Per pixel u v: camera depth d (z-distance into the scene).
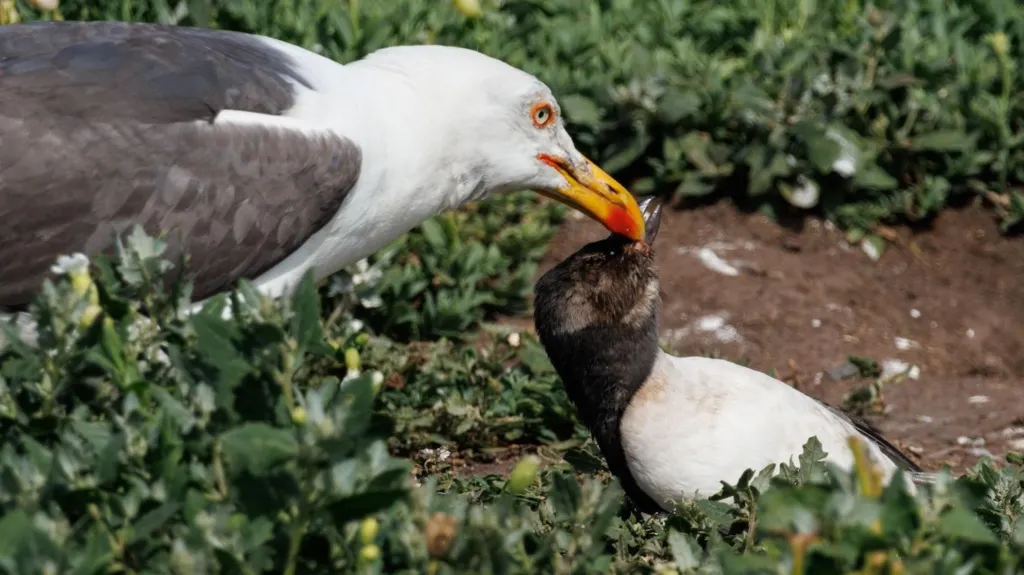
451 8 11.36
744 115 10.79
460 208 10.48
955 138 10.85
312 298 4.77
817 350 9.73
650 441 6.32
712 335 9.83
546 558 4.93
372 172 7.55
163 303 5.27
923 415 8.94
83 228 6.85
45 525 4.29
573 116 10.83
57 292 5.06
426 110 7.77
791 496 4.46
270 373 4.75
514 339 9.10
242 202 7.11
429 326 9.47
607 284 6.39
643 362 6.38
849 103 10.91
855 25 11.83
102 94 6.93
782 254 10.57
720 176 10.83
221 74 7.20
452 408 8.04
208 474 4.61
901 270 10.62
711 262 10.40
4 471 4.52
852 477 4.55
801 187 10.77
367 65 7.90
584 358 6.43
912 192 10.95
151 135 6.96
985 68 11.45
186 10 10.32
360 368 8.19
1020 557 4.71
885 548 4.27
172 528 4.52
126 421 4.73
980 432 8.65
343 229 7.60
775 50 11.20
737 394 6.38
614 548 5.81
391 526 4.68
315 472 4.33
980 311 10.32
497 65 7.96
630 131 10.94
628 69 11.08
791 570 4.32
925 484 5.09
